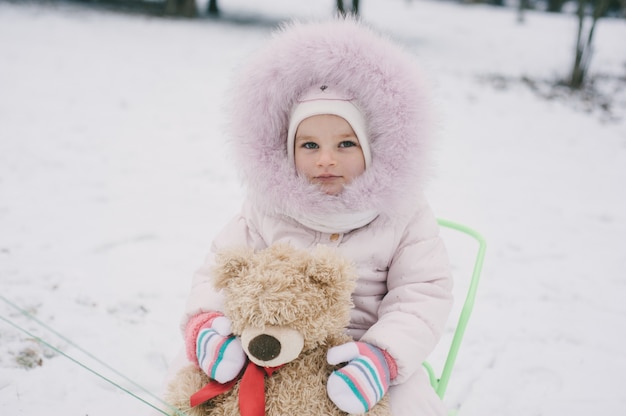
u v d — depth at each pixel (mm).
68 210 3539
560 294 2975
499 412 2086
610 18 18359
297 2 17344
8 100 5852
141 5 14430
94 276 2779
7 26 9555
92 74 7305
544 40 12938
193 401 1143
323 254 1143
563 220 4000
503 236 3652
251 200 1535
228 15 14258
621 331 2646
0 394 1873
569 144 5961
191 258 3078
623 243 3666
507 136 6102
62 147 4703
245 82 1402
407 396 1325
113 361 2053
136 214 3578
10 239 3066
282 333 1064
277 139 1439
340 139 1346
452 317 2691
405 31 13742
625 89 8484
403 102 1326
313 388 1136
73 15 11469
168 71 7918
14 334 2191
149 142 5066
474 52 11250
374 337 1239
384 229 1416
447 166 5000
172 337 2320
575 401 2148
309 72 1392
